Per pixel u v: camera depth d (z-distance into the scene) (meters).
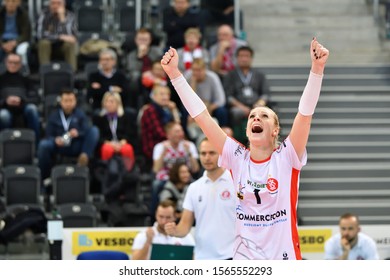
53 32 45.53
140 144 40.50
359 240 29.98
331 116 44.31
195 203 26.34
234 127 40.47
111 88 41.53
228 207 26.08
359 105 44.81
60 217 32.94
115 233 31.83
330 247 30.52
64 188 37.75
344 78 45.88
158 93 39.62
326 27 49.78
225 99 41.34
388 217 40.31
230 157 18.12
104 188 37.88
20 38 45.47
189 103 18.25
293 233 17.86
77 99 42.09
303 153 17.89
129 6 49.78
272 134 17.81
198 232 26.41
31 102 42.66
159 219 29.23
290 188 17.84
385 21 49.72
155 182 36.06
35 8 49.91
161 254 27.81
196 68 40.38
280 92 45.22
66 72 42.84
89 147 38.94
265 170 17.88
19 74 41.94
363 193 41.09
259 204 17.86
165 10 46.59
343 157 42.50
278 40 49.53
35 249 34.00
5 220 33.97
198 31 43.97
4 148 39.34
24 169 37.94
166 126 37.97
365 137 43.34
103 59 41.69
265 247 17.88
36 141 40.72
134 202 38.03
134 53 44.31
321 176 41.78
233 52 44.34
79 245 31.62
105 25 49.62
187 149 37.66
